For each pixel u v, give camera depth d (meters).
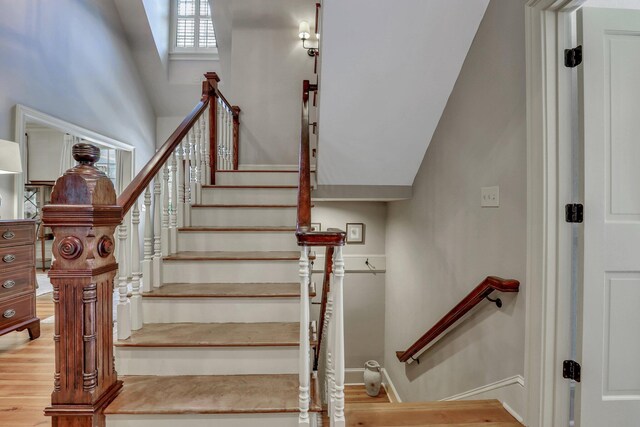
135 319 1.76
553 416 1.46
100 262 1.32
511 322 1.65
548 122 1.45
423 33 1.98
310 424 1.38
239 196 2.86
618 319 1.44
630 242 1.43
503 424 1.56
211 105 3.10
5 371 2.04
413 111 2.42
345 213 4.05
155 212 2.02
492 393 1.80
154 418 1.36
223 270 2.10
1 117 2.76
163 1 5.02
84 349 1.27
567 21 1.47
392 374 3.73
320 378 3.42
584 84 1.42
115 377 1.44
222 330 1.76
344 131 2.55
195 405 1.38
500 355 1.74
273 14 4.41
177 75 5.20
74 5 3.61
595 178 1.42
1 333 2.25
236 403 1.40
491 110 1.82
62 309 1.26
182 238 2.36
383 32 1.98
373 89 2.27
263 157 4.51
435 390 2.54
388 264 3.96
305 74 4.51
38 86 3.13
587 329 1.42
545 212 1.45
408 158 2.80
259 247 2.38
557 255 1.45
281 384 1.55
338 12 1.90
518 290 1.59
